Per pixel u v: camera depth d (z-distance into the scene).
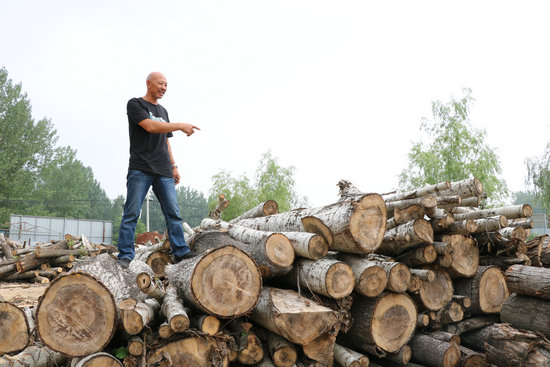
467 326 4.07
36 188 45.16
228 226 4.95
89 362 2.62
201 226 5.79
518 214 4.41
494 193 17.05
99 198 80.38
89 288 2.70
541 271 3.61
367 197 3.47
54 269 10.99
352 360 3.35
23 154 40.81
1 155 38.47
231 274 2.99
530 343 3.29
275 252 3.32
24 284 10.02
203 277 2.92
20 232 29.36
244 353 3.07
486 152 17.44
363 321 3.54
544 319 3.46
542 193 16.47
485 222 4.45
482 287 4.15
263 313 3.11
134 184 4.32
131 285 3.55
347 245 3.48
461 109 18.08
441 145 18.23
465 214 4.91
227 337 3.01
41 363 3.05
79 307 2.67
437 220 4.26
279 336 3.17
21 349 2.68
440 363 3.49
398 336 3.57
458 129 17.77
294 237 3.62
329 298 3.44
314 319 2.99
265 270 3.31
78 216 53.59
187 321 2.85
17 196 39.72
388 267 3.63
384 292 3.61
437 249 4.03
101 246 13.30
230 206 22.36
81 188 58.28
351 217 3.38
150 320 3.12
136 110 4.33
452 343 3.57
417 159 18.22
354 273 3.40
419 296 3.87
